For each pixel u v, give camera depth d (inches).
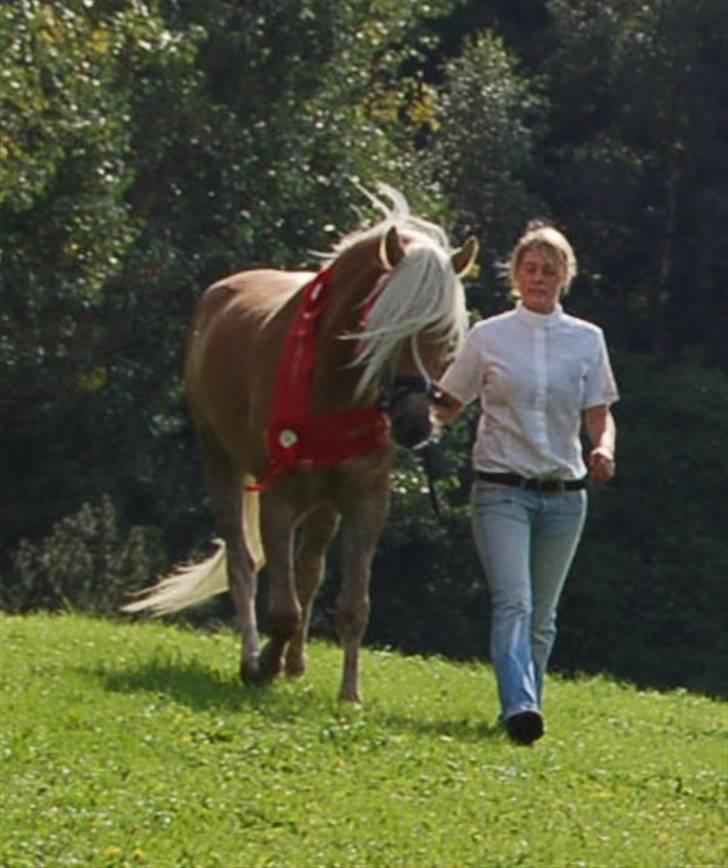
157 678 483.2
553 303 446.0
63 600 984.9
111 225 1151.0
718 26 1775.3
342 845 349.1
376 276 452.4
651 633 1551.4
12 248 1150.3
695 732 534.3
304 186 1320.1
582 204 1765.5
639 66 1776.6
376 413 460.8
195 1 1289.4
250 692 473.7
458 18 1820.9
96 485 1298.0
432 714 485.7
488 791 392.2
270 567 475.8
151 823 354.0
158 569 1174.3
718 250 1766.7
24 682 469.1
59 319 1224.2
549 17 1840.6
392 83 1525.6
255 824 358.0
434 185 1459.2
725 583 1568.7
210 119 1282.0
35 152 1000.2
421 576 1482.5
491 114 1606.8
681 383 1659.7
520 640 438.6
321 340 460.4
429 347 441.1
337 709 460.1
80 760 392.5
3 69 922.1
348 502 473.4
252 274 533.0
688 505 1603.1
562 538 448.1
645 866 351.6
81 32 983.6
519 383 441.4
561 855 352.2
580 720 521.3
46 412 1293.1
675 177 1779.0
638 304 1776.6
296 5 1321.4
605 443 442.9
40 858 332.8
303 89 1337.4
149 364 1290.6
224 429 506.9
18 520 1296.8
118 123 1095.0
